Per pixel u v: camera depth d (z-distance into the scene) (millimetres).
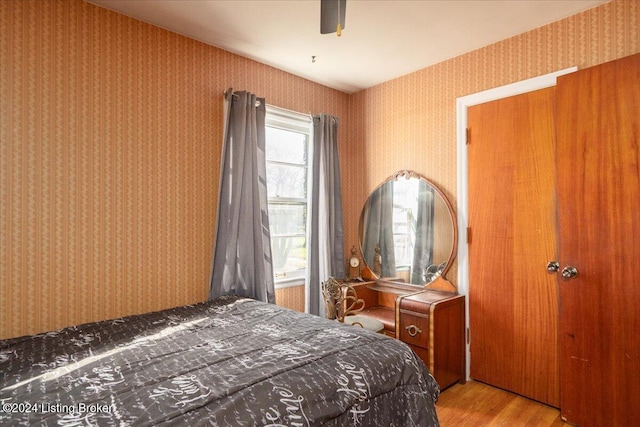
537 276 2363
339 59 2869
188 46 2514
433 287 2891
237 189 2584
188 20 2297
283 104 3078
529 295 2396
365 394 1336
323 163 3191
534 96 2385
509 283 2494
